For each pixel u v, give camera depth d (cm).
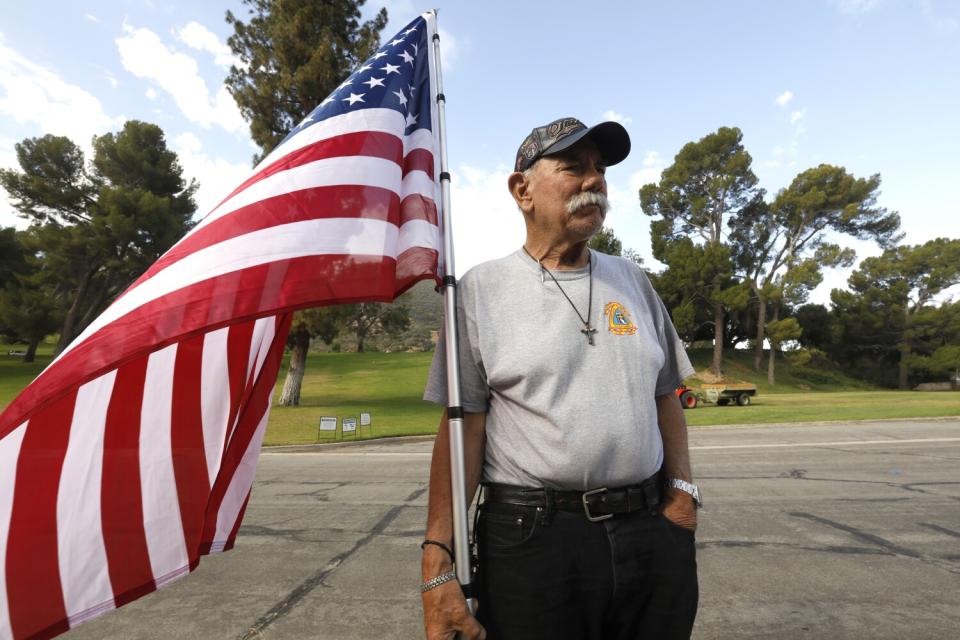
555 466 123
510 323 134
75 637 300
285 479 791
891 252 5259
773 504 563
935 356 4753
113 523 135
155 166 4297
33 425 130
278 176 144
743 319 5228
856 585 353
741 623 301
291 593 355
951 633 288
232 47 2206
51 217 4153
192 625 311
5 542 125
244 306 127
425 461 954
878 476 703
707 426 1389
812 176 4800
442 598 120
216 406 153
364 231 139
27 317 3894
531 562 124
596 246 3822
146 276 132
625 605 128
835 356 5369
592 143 142
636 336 136
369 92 164
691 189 4978
